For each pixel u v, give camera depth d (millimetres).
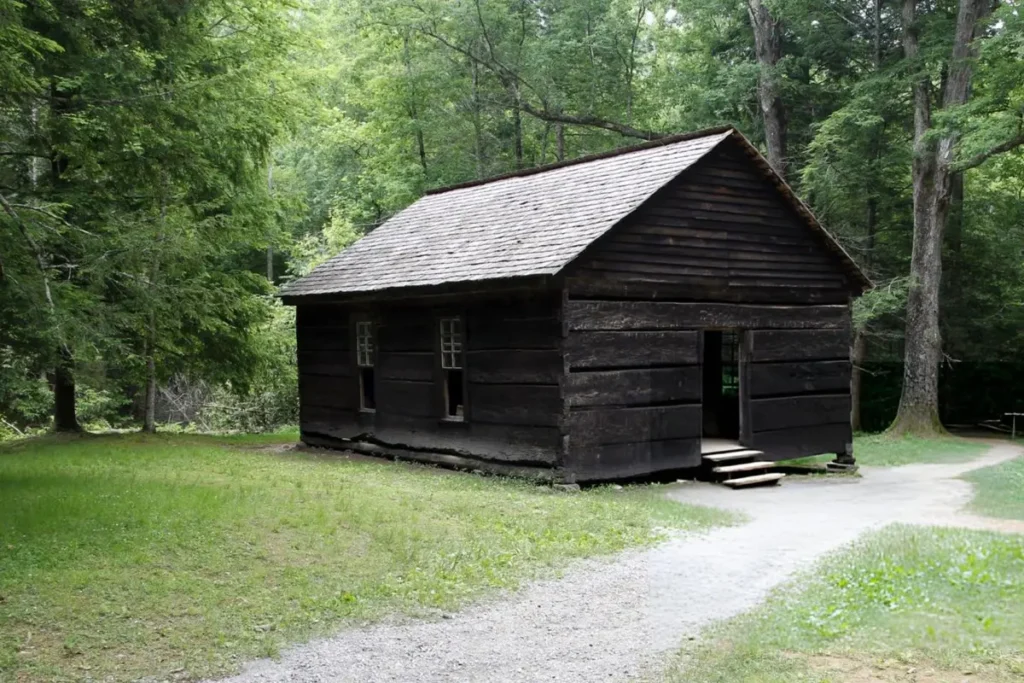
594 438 14430
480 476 15344
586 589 8297
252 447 20375
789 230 17094
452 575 8523
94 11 14305
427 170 37969
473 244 16781
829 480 16656
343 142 40188
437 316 16781
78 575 7770
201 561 8414
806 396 17312
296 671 6301
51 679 6012
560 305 14156
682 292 15461
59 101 14711
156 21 14891
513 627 7246
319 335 20297
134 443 19219
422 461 17188
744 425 16484
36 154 15672
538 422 14570
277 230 23531
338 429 19625
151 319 17578
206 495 11117
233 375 22594
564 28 34156
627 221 14773
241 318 21562
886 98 27078
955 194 30312
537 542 9906
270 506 10648
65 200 16875
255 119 19906
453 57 35906
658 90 37500
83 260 15180
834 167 28797
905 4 26172
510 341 15141
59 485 11891
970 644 6395
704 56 35375
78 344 14641
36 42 12375
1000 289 31312
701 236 15758
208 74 19406
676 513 11930
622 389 14758
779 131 30406
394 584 8219
